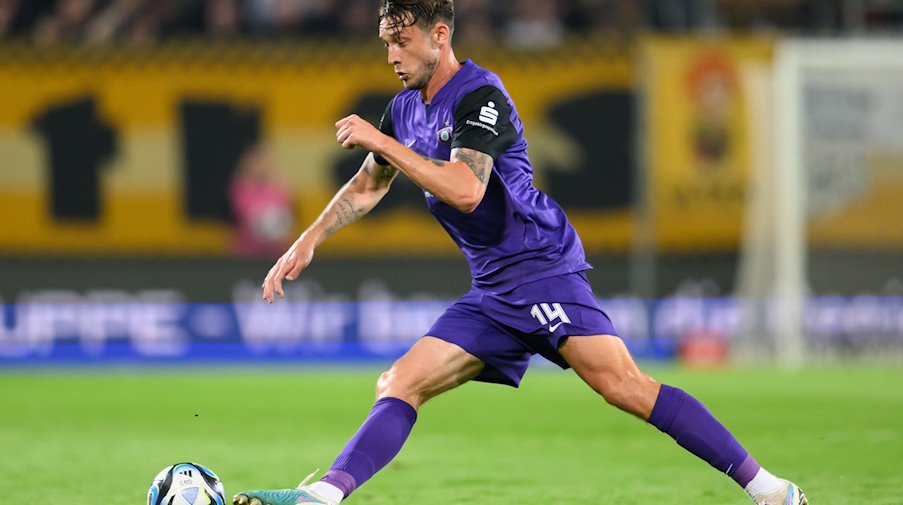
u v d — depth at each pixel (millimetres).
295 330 50656
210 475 16703
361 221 50188
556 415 34969
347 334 50750
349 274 50562
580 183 50094
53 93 48969
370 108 49688
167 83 49219
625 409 16547
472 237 16812
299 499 15281
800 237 50219
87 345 50062
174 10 59312
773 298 50656
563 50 49781
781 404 36781
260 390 41844
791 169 49812
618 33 59562
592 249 50375
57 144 49125
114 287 49906
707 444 16391
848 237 51938
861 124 51562
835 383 43625
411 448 28234
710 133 49312
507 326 16766
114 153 49281
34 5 59094
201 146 49469
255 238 49969
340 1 59031
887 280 52094
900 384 43219
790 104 49688
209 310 50281
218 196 49719
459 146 15750
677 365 50562
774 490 16438
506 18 59469
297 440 29984
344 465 16000
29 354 49750
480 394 40938
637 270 50281
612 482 23047
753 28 60781
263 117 49469
